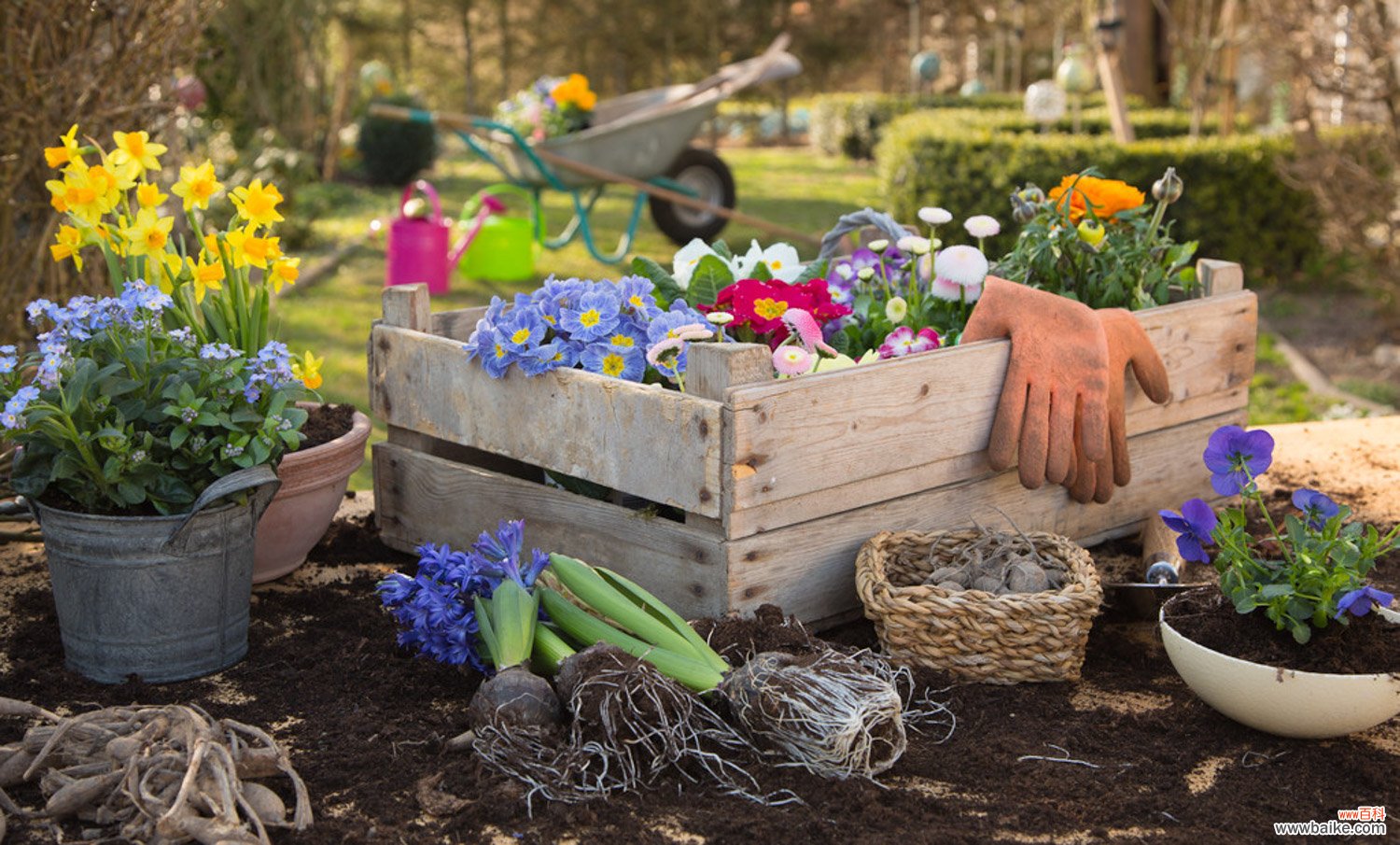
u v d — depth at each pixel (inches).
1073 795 80.0
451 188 482.6
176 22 151.3
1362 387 227.8
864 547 100.7
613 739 79.2
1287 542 98.0
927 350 111.7
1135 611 106.0
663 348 101.9
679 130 317.7
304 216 374.0
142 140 104.7
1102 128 365.4
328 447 109.9
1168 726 89.0
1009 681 93.7
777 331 109.6
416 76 730.8
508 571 91.5
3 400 91.7
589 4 708.7
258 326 110.9
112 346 95.4
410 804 78.7
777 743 81.3
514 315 108.2
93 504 93.3
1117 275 125.6
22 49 138.7
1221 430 94.1
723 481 94.3
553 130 330.0
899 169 331.6
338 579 117.5
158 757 76.4
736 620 92.0
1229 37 317.7
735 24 735.1
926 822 76.5
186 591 94.7
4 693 94.0
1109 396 111.9
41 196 148.6
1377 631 86.1
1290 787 81.7
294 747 85.8
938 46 743.1
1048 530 118.0
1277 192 303.9
